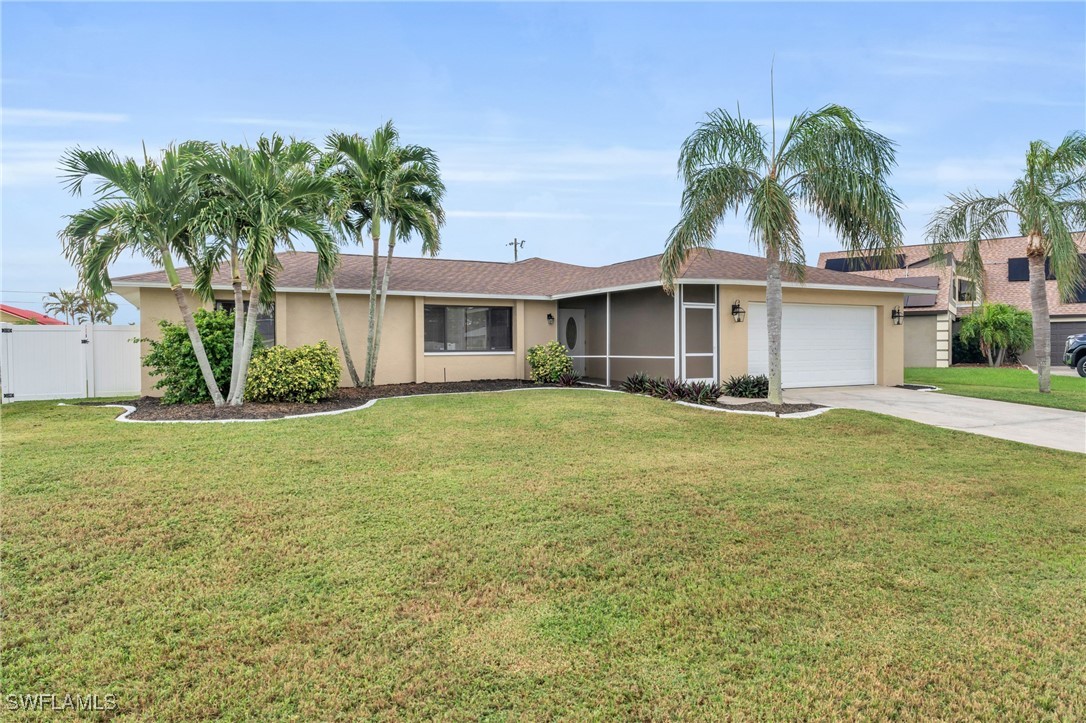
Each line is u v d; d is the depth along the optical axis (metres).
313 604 3.63
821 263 30.52
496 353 17.23
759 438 8.92
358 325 15.68
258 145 11.94
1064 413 11.23
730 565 4.23
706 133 11.61
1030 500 5.80
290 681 2.89
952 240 15.22
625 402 12.16
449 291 16.17
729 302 14.38
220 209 10.28
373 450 7.76
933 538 4.75
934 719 2.65
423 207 13.91
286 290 14.52
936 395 13.91
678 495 5.89
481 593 3.79
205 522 4.99
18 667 2.97
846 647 3.19
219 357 12.06
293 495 5.76
